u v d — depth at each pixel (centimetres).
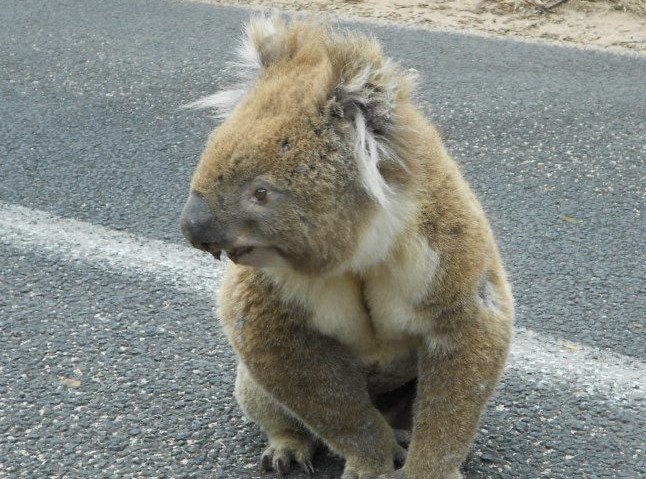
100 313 180
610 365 169
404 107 139
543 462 152
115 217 206
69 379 166
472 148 234
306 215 133
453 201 140
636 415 160
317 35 142
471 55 291
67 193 215
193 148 238
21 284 187
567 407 161
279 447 152
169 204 211
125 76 282
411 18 322
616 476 150
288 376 144
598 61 287
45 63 292
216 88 272
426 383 143
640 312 180
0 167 227
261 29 145
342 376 145
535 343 173
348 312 143
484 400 143
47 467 150
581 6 326
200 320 179
